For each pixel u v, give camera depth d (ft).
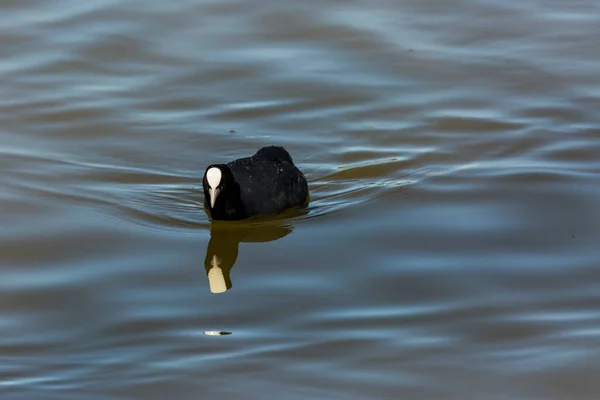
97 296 51.57
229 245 57.82
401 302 50.16
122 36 84.94
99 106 74.74
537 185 63.52
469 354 44.70
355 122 73.10
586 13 89.61
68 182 64.75
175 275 54.03
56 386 42.55
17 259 55.42
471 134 71.00
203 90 77.56
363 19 88.17
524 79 78.79
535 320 47.85
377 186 64.44
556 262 53.98
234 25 87.25
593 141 69.46
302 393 41.60
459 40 84.99
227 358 44.80
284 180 62.23
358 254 55.88
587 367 43.27
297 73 79.92
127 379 43.09
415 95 76.69
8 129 71.41
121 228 59.41
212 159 68.44
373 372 43.29
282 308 50.03
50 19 87.45
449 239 57.06
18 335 47.60
